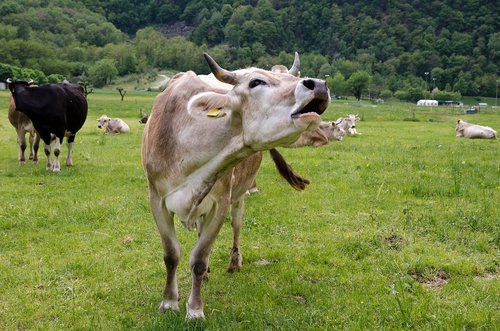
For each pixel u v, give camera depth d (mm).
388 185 11109
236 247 6555
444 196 10094
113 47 139500
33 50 121938
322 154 16375
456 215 8641
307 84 3820
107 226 8273
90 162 14742
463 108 71875
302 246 7391
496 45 128000
